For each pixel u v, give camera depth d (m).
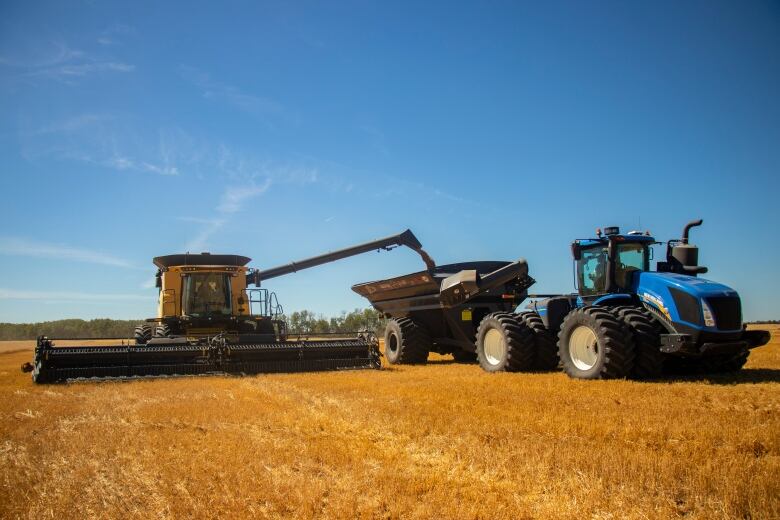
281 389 10.48
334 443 6.25
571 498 4.44
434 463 5.48
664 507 4.17
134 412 8.29
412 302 17.02
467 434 6.35
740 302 10.29
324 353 14.41
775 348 17.11
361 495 4.69
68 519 4.27
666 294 10.48
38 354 12.11
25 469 5.50
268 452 5.89
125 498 4.70
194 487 4.90
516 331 12.67
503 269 13.55
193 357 13.30
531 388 9.54
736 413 7.10
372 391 9.79
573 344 11.37
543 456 5.36
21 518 4.29
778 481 4.45
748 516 4.00
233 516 4.27
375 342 14.69
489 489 4.74
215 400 9.34
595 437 6.09
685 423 6.55
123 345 13.12
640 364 10.41
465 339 15.73
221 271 16.11
